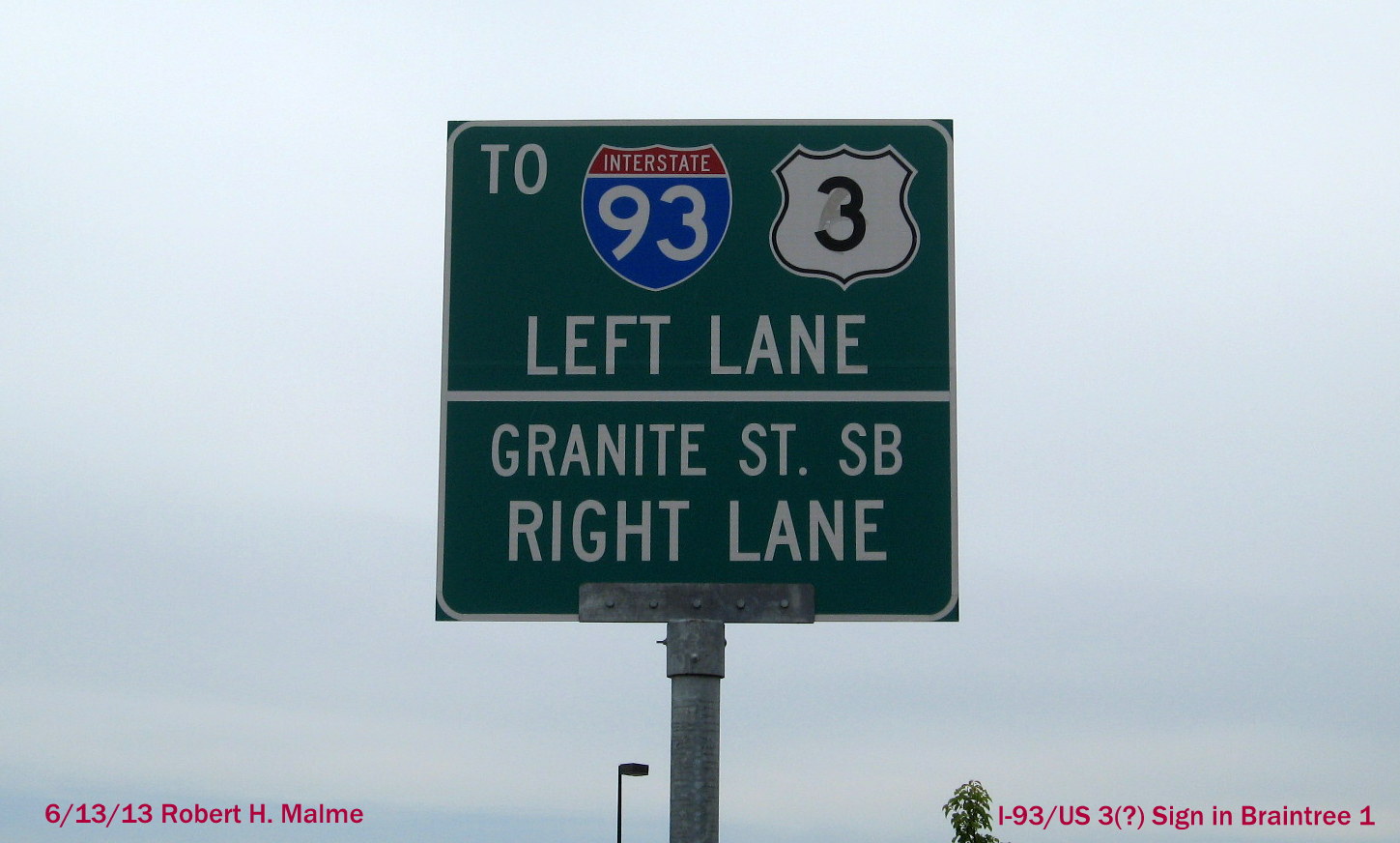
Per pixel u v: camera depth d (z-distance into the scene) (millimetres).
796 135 10562
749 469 10250
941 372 10297
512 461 10305
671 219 10508
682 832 9898
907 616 10062
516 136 10625
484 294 10461
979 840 18188
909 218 10461
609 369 10367
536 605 10164
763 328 10375
